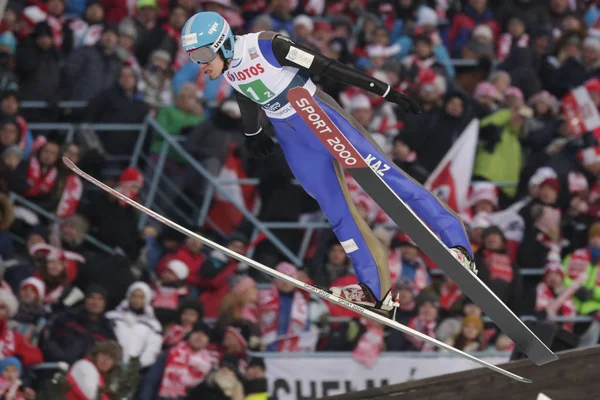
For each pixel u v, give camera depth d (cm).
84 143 3450
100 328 2869
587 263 3322
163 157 3497
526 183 3584
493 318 1762
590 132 3675
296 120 1784
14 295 2978
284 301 3075
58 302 2962
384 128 3594
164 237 3206
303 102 1669
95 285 2900
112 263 3059
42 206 3312
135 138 3525
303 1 4262
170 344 2880
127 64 3631
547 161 3606
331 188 1831
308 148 1812
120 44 3638
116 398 2731
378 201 1717
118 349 2752
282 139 1831
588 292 3266
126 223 3241
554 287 3278
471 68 4066
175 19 3781
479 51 4066
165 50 3681
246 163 3525
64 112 3584
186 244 3180
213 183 3425
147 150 3591
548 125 3731
